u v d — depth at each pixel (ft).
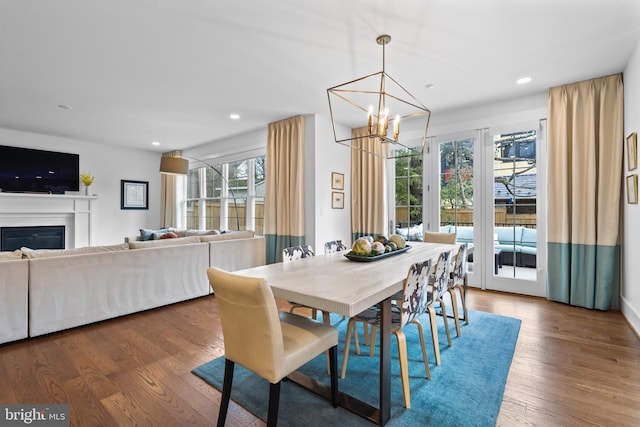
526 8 7.04
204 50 9.00
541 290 12.43
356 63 9.76
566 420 5.35
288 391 6.32
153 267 11.05
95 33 8.09
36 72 10.34
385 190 16.12
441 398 6.00
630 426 5.19
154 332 9.18
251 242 14.74
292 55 9.27
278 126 16.12
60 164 19.27
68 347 8.18
